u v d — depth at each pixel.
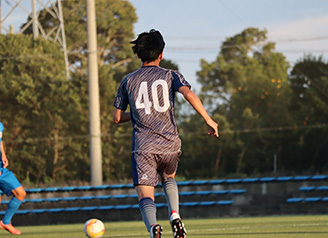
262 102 118.50
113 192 61.59
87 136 104.94
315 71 108.25
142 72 15.40
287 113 108.31
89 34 72.38
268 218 41.97
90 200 57.88
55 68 118.19
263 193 55.19
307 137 103.38
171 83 15.22
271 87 118.12
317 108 103.62
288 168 105.12
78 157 109.12
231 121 118.88
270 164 105.88
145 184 14.97
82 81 111.19
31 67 114.12
